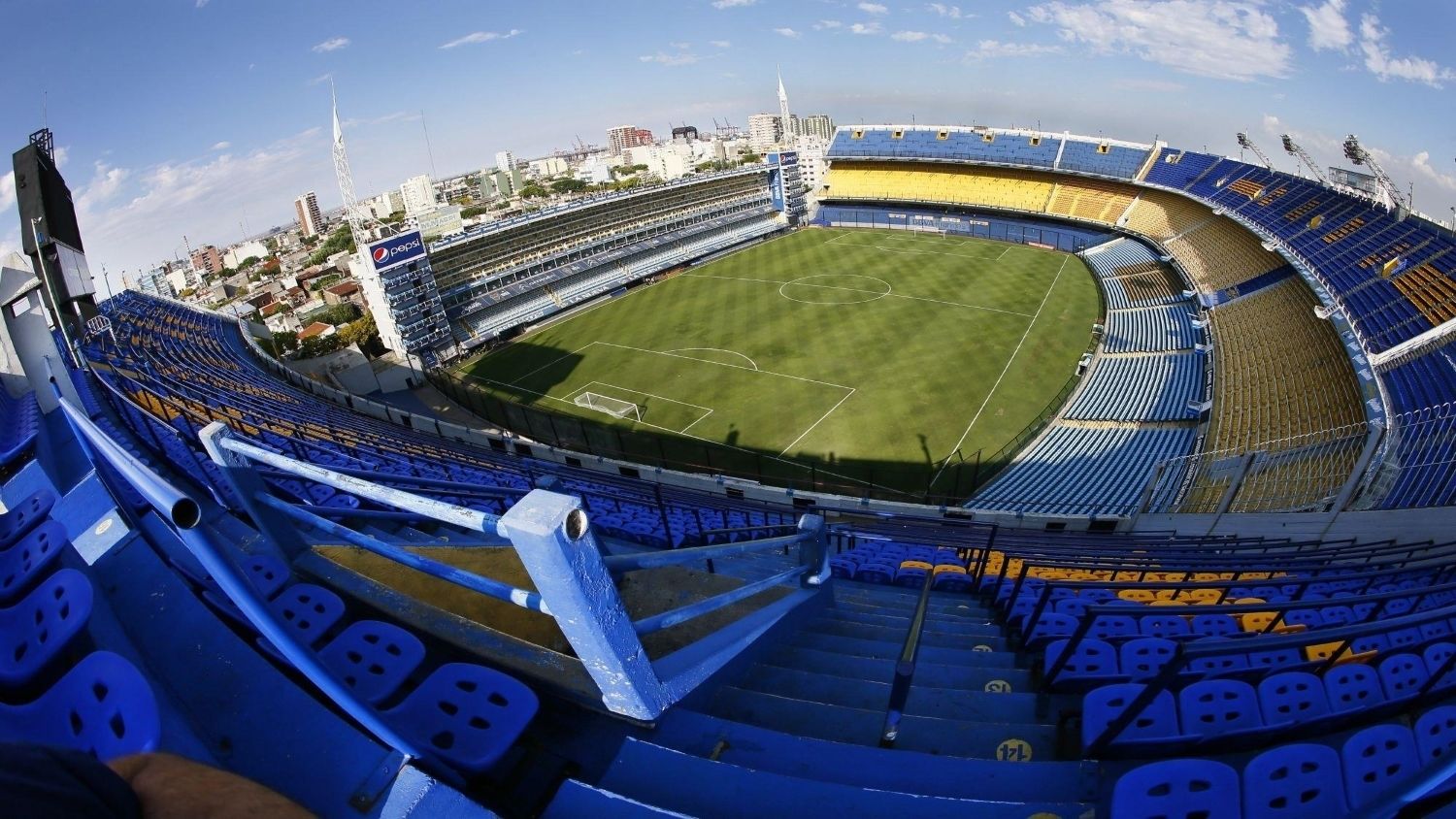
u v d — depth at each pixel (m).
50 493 6.86
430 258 56.31
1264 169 61.09
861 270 66.31
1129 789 4.04
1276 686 5.93
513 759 4.16
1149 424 33.72
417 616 5.24
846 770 4.49
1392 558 14.68
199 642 4.22
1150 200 71.94
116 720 3.13
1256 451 25.86
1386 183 42.91
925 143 90.06
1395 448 22.28
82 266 21.48
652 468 31.70
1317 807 4.11
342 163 56.97
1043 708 6.57
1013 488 30.06
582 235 69.25
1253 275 48.19
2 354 11.49
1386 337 31.55
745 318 55.38
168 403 16.56
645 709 4.15
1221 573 12.24
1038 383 39.91
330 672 2.97
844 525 20.25
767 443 35.94
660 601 6.80
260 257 185.25
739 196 84.44
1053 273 61.06
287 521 5.75
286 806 2.17
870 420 37.28
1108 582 9.23
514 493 9.58
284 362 46.81
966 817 3.98
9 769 1.44
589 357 50.75
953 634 9.53
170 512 2.55
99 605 4.77
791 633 8.23
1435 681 5.60
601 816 3.40
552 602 3.26
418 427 35.69
